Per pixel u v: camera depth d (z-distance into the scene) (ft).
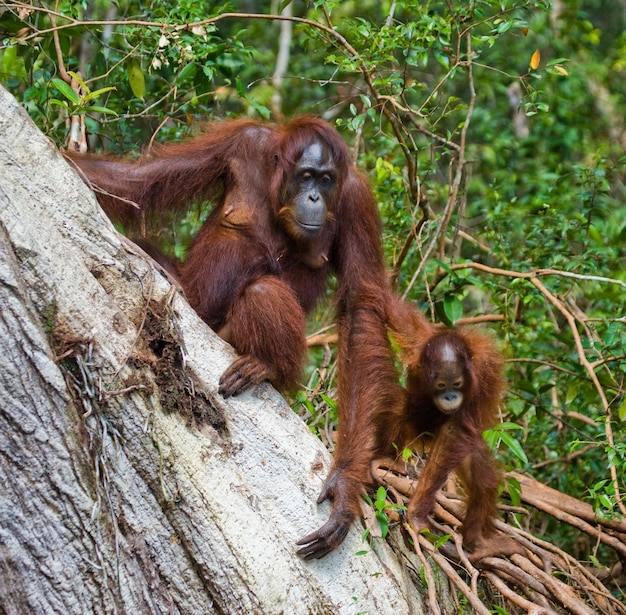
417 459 26.63
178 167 22.94
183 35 27.61
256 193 23.11
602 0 57.57
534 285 28.35
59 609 16.81
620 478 25.84
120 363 17.43
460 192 35.24
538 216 34.30
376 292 23.66
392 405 22.82
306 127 22.82
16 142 17.56
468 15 29.45
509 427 23.07
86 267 17.83
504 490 24.89
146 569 17.74
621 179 49.88
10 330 15.89
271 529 18.61
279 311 20.16
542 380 31.65
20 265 16.48
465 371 23.53
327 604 19.06
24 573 16.55
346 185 23.72
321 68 43.65
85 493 16.80
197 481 17.94
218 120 27.81
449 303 29.25
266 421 19.65
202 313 22.49
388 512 22.15
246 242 22.85
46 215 17.65
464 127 30.27
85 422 16.92
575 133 43.91
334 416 26.25
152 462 17.60
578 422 31.22
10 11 24.59
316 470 19.99
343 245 23.98
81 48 36.68
